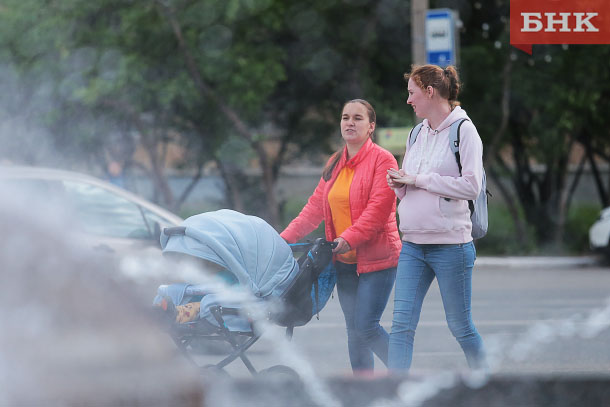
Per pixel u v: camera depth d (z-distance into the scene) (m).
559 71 56.25
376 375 7.88
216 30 52.25
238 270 12.98
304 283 13.77
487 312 30.34
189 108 54.94
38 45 52.66
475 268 54.44
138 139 63.16
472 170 13.70
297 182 84.00
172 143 65.44
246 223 13.55
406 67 58.34
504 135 65.81
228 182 66.44
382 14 55.19
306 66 55.41
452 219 13.90
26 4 53.53
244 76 52.06
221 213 13.65
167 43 52.91
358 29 55.56
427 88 14.12
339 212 15.65
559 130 59.62
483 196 14.34
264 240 13.55
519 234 63.47
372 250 15.27
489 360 20.03
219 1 51.56
